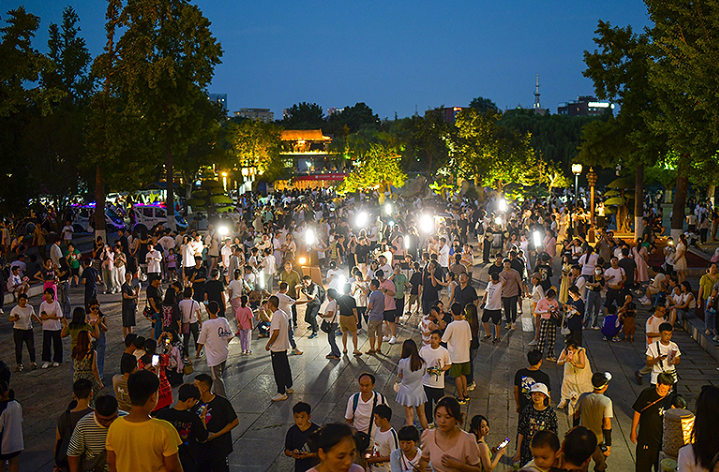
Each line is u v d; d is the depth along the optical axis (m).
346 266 26.97
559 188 69.94
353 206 44.81
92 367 10.09
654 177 52.56
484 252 27.55
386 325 16.41
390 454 6.68
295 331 16.86
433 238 23.56
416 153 79.31
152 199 48.47
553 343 13.66
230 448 7.20
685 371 12.81
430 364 9.73
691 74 17.23
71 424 6.74
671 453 6.45
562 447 4.57
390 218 38.59
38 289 22.02
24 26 20.84
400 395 9.28
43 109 21.75
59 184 33.16
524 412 7.44
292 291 16.88
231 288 16.89
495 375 12.96
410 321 18.00
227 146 80.19
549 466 4.62
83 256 27.94
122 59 28.92
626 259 18.20
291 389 11.82
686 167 19.86
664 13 19.19
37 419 10.88
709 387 4.23
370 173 57.03
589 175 31.42
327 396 11.74
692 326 15.48
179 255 24.62
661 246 28.34
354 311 14.23
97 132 28.53
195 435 6.58
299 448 6.84
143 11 28.91
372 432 7.47
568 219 32.47
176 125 33.56
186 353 12.98
